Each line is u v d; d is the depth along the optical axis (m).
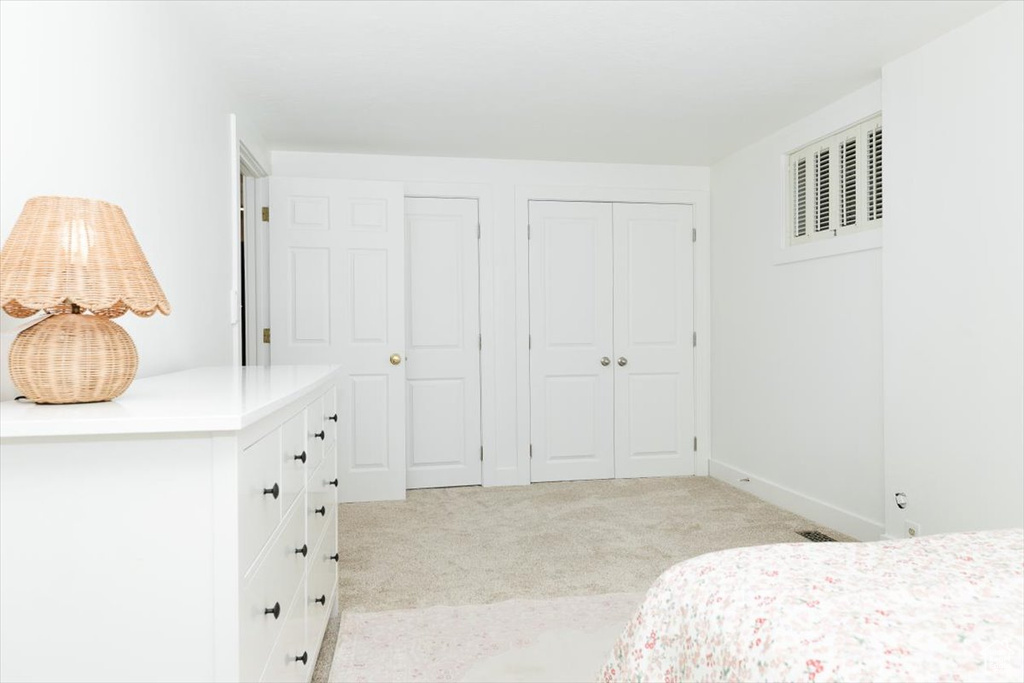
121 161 1.67
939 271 2.46
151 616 0.96
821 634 0.74
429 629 2.15
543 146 3.92
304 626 1.58
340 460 3.79
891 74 2.69
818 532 3.15
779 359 3.63
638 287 4.38
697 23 2.33
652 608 1.02
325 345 3.78
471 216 4.19
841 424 3.12
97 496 0.95
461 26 2.33
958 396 2.38
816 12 2.25
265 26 2.29
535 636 2.10
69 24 1.42
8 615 0.94
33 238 1.02
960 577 0.89
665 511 3.56
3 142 1.19
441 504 3.73
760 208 3.81
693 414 4.44
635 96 3.07
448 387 4.17
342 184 3.80
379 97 3.04
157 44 1.94
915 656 0.68
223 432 0.98
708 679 0.84
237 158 2.85
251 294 3.71
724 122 3.48
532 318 4.27
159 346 1.90
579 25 2.34
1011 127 2.16
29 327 1.06
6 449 0.93
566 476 4.32
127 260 1.09
